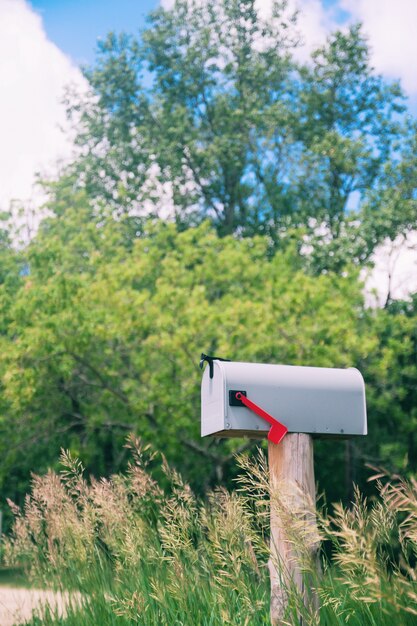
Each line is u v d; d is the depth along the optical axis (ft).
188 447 53.16
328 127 90.38
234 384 12.53
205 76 93.20
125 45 94.12
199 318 51.96
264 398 12.60
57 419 59.36
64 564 17.52
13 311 55.88
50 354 53.57
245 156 91.35
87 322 53.88
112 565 17.08
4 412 57.06
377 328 60.03
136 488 16.08
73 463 17.78
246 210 92.99
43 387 55.67
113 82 92.22
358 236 72.84
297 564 11.41
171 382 53.11
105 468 59.67
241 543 12.28
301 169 87.92
